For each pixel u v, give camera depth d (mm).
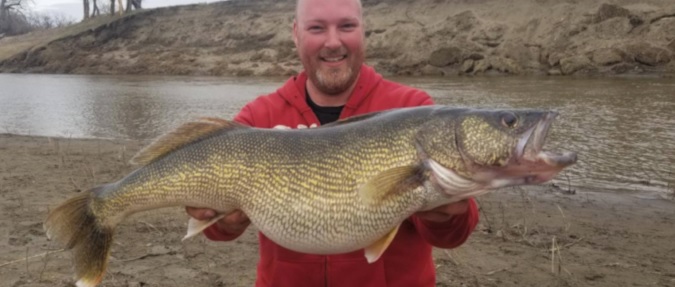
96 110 6129
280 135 1025
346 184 974
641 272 1768
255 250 1951
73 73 13219
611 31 8141
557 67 8062
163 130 4781
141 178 1057
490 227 2152
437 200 967
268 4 12891
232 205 1030
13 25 22406
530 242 2008
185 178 1035
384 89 1123
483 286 1676
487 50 8836
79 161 3383
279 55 11055
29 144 4051
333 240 983
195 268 1807
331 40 1054
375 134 984
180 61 11930
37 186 2781
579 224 2217
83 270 1062
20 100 7289
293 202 994
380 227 962
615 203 2486
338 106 1125
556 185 2764
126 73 12453
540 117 960
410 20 10180
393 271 1059
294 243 1003
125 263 1837
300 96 1125
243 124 1060
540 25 8781
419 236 1071
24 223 2191
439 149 963
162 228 2145
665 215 2326
